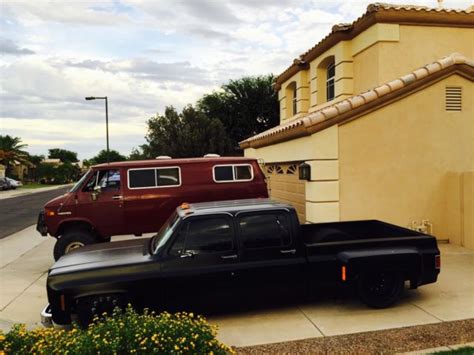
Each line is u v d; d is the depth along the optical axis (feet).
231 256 18.88
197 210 19.72
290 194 38.96
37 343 13.28
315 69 51.31
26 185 228.63
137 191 31.07
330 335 17.26
